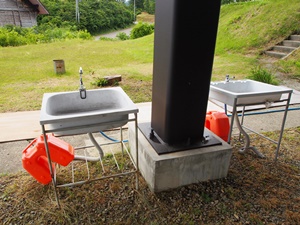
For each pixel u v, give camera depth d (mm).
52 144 1594
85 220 1514
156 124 1892
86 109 1833
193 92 1657
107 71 5777
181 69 1552
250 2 9398
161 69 1651
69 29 15477
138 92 4207
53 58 7082
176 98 1632
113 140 2406
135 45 9617
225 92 1889
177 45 1477
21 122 2842
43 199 1668
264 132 2691
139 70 5973
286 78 4984
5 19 14500
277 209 1600
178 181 1759
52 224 1484
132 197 1701
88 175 1827
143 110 3266
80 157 1906
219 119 2105
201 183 1830
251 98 1865
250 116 3160
